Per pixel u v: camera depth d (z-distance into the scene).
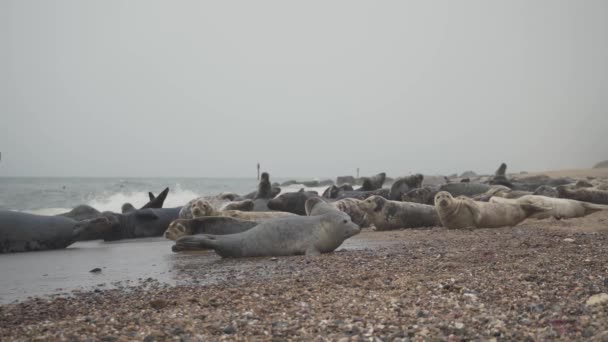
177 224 10.22
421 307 4.69
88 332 4.15
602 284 5.27
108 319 4.55
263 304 5.00
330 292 5.42
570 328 3.93
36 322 4.69
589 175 38.81
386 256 7.72
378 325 4.18
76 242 12.25
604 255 6.98
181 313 4.73
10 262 8.86
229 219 10.24
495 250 7.73
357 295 5.23
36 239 10.70
